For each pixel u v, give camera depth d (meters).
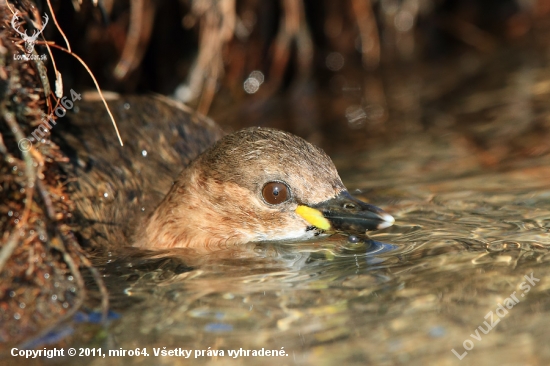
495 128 15.54
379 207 11.02
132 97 13.14
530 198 11.64
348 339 7.84
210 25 16.33
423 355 7.50
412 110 17.39
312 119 17.33
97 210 10.92
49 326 8.28
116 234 11.12
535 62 19.55
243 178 10.58
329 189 10.46
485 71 19.44
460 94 18.09
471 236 10.26
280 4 18.47
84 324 8.32
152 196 11.88
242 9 18.03
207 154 10.97
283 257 10.05
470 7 21.42
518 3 21.75
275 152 10.54
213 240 10.83
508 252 9.62
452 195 12.09
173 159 12.60
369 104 18.03
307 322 8.22
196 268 9.84
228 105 17.94
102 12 13.16
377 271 9.33
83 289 8.82
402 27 20.38
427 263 9.44
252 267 9.75
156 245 11.00
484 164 13.60
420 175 13.30
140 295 8.98
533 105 16.58
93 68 14.95
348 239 10.44
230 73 18.19
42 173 8.98
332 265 9.63
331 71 19.50
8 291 8.42
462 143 14.94
